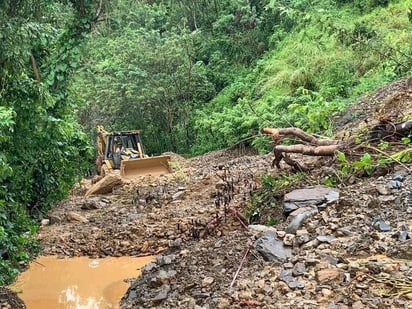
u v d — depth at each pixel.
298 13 13.58
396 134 7.67
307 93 17.16
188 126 26.30
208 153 21.92
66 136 10.38
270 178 8.28
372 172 7.16
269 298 4.57
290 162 8.69
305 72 19.86
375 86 15.91
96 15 10.03
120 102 25.44
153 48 26.16
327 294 4.39
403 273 4.50
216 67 29.16
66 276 7.32
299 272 4.87
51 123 9.19
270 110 17.86
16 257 7.65
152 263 6.33
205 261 5.80
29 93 8.32
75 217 10.36
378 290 4.30
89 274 7.39
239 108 20.80
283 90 20.67
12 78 8.11
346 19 21.47
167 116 26.59
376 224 5.58
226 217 8.31
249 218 7.74
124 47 26.28
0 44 7.61
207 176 12.96
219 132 22.31
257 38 29.52
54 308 6.14
